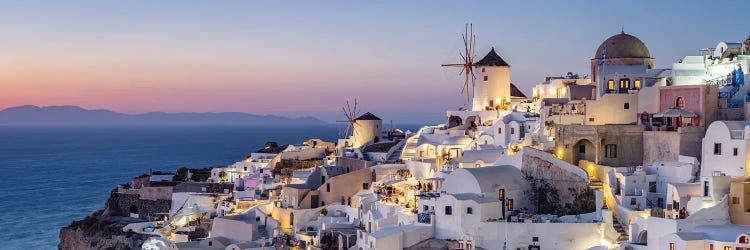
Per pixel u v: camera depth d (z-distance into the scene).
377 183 114.94
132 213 155.88
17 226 179.50
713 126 86.75
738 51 118.81
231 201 135.25
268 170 149.50
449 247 85.62
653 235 77.81
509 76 142.12
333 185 118.19
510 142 115.94
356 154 142.38
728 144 84.88
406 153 136.88
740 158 83.69
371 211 100.44
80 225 150.00
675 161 95.94
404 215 94.81
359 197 112.88
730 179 79.44
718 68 113.31
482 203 85.69
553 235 84.06
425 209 91.25
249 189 143.75
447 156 125.44
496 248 85.00
